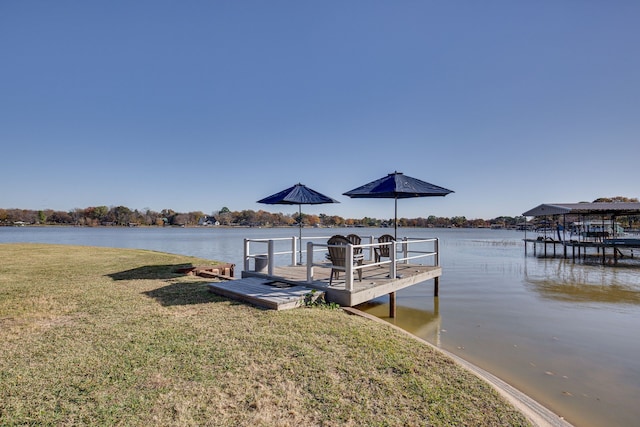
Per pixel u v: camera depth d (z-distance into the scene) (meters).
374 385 3.10
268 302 5.65
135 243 34.47
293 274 7.80
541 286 11.48
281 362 3.53
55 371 3.27
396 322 6.96
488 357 5.00
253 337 4.23
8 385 2.99
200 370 3.32
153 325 4.72
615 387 4.02
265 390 2.96
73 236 50.22
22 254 14.40
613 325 6.78
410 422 2.53
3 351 3.76
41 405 2.67
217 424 2.46
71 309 5.58
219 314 5.28
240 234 63.78
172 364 3.45
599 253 24.72
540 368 4.59
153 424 2.44
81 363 3.45
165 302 6.07
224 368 3.37
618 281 12.67
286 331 4.48
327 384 3.09
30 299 6.29
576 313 7.77
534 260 20.45
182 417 2.54
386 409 2.70
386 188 7.84
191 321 4.91
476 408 2.77
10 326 4.68
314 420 2.53
